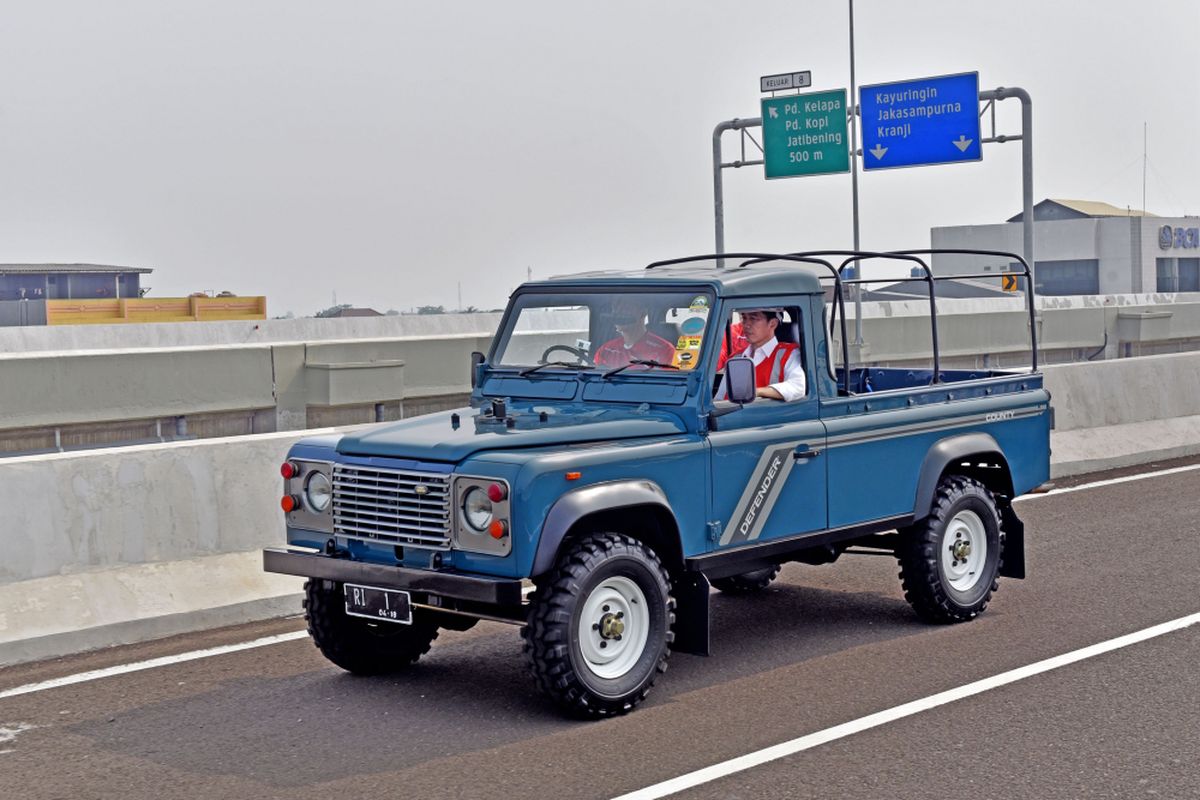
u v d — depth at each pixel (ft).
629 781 19.29
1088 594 30.94
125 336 90.99
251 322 96.37
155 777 19.92
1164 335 114.73
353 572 22.65
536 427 23.11
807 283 26.08
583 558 21.88
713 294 24.57
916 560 27.91
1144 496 44.70
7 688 24.73
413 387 70.18
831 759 20.10
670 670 25.41
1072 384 51.52
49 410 55.88
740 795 18.67
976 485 29.04
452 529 21.65
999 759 20.02
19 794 19.31
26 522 27.09
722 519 24.16
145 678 25.30
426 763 20.26
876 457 26.99
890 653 26.30
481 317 106.52
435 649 27.53
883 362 92.48
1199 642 26.53
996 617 29.01
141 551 28.66
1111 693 23.25
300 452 24.08
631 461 22.59
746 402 23.65
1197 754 20.15
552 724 22.15
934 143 96.37
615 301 25.72
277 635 28.45
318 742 21.40
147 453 28.94
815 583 33.14
